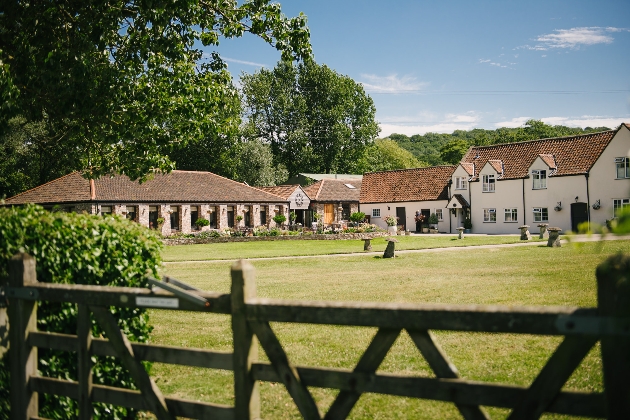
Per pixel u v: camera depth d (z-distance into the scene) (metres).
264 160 74.38
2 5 12.14
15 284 4.92
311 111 83.25
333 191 65.50
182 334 10.01
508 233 53.53
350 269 22.62
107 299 4.48
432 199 59.41
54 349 5.11
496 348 8.09
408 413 5.81
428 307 3.22
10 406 4.98
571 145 51.34
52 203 45.94
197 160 71.50
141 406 4.42
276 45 16.00
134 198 47.31
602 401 2.80
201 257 30.30
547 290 13.77
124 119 14.14
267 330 3.81
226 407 4.02
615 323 2.66
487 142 128.75
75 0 12.73
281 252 32.53
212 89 15.65
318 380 3.67
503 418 5.51
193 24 16.06
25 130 44.75
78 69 12.28
